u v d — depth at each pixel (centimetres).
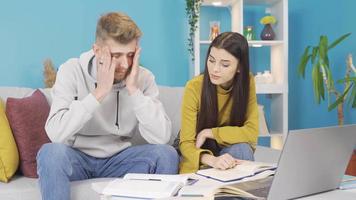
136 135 199
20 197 154
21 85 282
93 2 296
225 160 120
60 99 161
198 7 289
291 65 344
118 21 152
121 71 159
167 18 314
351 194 101
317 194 100
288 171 89
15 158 172
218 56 154
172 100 219
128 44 153
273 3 323
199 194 92
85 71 168
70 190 150
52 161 138
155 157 159
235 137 163
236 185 98
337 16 310
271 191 88
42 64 285
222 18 329
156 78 313
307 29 333
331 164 100
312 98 328
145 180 106
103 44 152
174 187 98
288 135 86
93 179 164
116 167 168
